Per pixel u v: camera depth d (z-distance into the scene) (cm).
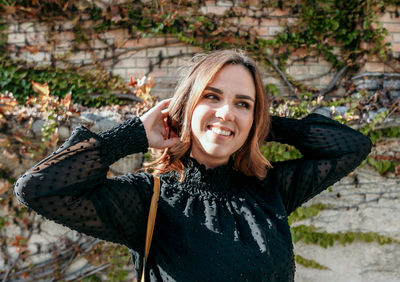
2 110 262
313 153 161
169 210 127
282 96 343
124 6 346
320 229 290
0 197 277
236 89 130
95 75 349
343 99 307
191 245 121
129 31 350
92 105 349
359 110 291
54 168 111
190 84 137
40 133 264
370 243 292
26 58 352
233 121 130
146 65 347
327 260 289
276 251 129
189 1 343
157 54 347
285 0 346
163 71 346
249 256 122
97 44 352
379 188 295
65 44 352
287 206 155
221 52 136
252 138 147
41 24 354
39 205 107
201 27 344
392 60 325
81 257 286
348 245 292
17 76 348
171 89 344
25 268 284
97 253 287
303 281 287
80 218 113
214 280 117
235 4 346
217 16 345
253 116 145
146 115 136
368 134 290
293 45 347
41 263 285
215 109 129
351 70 343
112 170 274
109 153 121
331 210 292
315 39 346
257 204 141
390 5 326
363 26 328
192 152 140
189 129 134
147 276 125
